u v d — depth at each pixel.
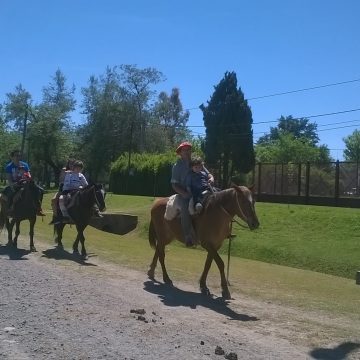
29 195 14.94
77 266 12.73
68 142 75.56
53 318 7.66
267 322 8.30
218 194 9.98
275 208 26.59
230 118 50.69
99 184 14.74
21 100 81.38
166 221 11.00
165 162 46.19
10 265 12.27
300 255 18.77
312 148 88.44
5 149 69.94
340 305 10.34
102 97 75.31
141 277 11.80
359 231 21.16
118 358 6.05
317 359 6.52
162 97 91.00
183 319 8.08
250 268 15.98
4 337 6.65
